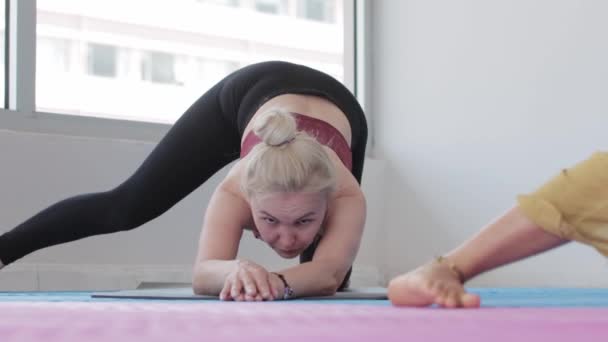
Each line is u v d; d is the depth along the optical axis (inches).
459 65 166.1
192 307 54.1
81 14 152.5
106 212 97.6
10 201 134.5
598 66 139.9
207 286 76.4
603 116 138.7
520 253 49.6
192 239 151.5
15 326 38.4
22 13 141.9
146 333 35.0
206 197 153.3
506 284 154.6
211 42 168.4
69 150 140.6
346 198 79.7
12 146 135.3
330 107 88.2
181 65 164.1
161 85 161.3
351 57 186.5
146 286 145.3
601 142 138.8
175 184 96.0
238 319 41.4
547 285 147.3
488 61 160.2
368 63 184.7
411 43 177.5
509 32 156.2
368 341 31.4
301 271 75.2
